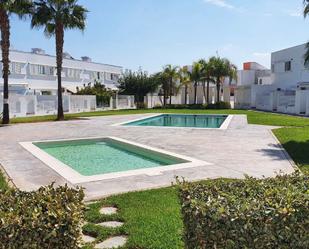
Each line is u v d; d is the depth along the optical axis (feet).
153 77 152.35
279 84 128.06
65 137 47.65
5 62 68.80
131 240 13.78
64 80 157.28
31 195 10.85
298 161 30.27
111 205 18.56
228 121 71.97
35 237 8.96
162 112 110.52
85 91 133.28
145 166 32.45
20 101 93.20
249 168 27.53
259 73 157.17
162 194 20.11
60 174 25.44
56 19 78.33
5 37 68.18
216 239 9.07
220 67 135.33
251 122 69.72
